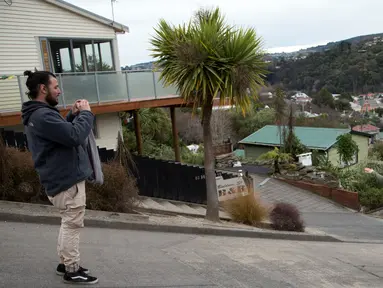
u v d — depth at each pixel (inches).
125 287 135.6
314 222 460.8
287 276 187.0
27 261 146.6
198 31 290.8
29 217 204.7
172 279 152.5
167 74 306.5
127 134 771.4
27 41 486.3
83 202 119.8
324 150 823.1
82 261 158.1
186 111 1286.9
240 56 289.3
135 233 228.1
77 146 112.3
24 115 110.2
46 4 501.0
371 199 574.2
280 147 797.9
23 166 233.3
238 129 1428.4
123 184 264.1
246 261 204.5
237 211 362.3
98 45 571.2
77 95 442.0
